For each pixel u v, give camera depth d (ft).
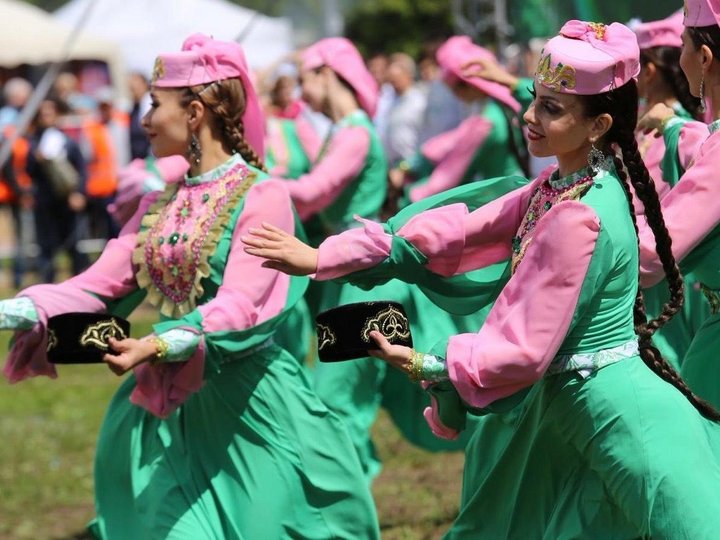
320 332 21.99
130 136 75.41
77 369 65.16
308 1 131.54
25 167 83.30
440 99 69.00
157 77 27.58
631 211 21.67
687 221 23.90
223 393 27.20
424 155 50.31
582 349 21.53
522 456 22.59
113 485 28.86
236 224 26.94
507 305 21.17
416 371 21.48
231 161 27.55
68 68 107.86
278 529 27.07
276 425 27.30
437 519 37.78
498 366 20.88
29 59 106.01
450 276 23.56
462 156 42.96
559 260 20.74
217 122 27.61
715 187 23.95
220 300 26.17
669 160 27.22
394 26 172.45
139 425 28.19
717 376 25.36
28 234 93.50
